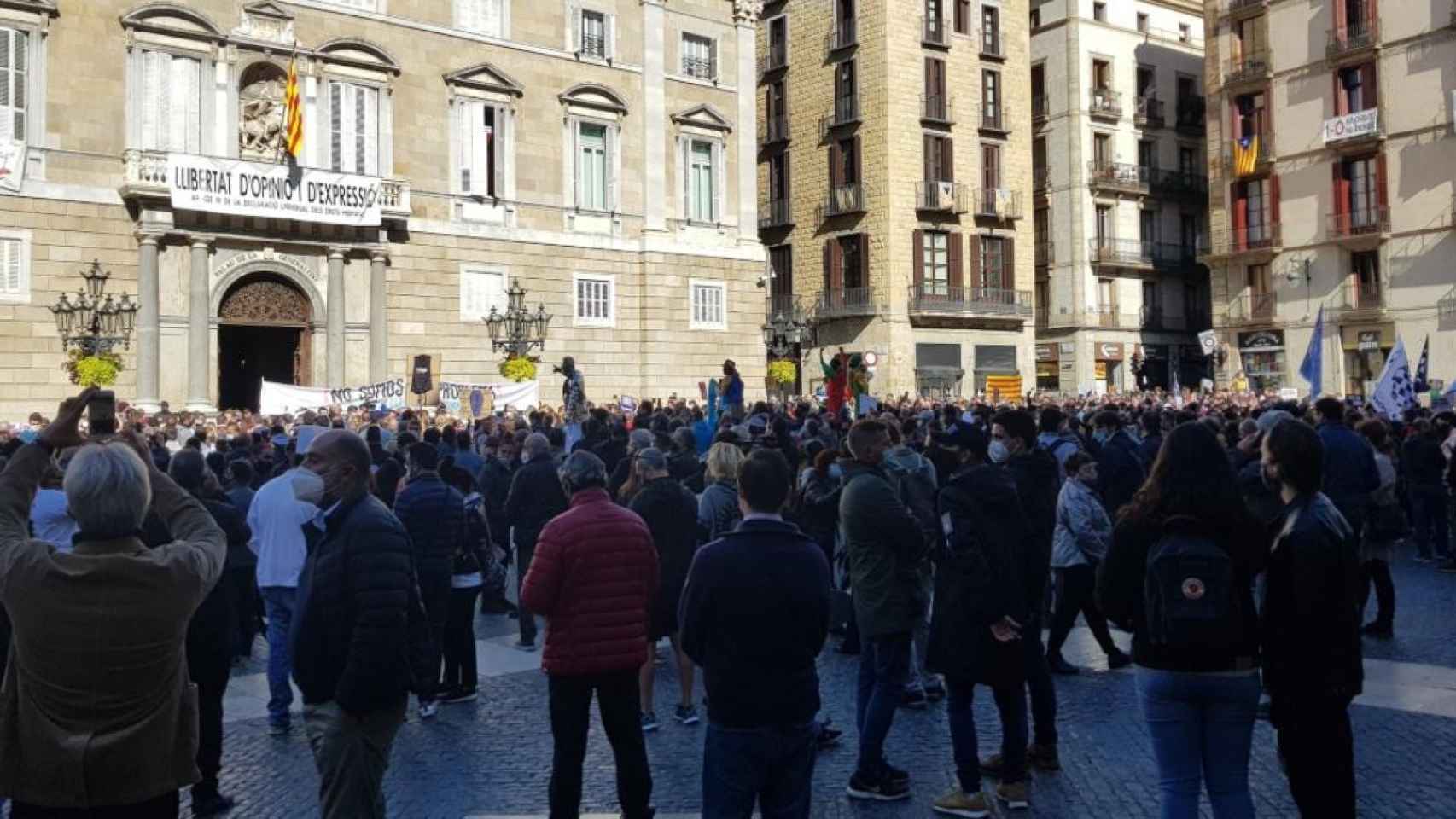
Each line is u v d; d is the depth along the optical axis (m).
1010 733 8.09
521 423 21.55
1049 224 61.56
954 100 54.00
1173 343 64.19
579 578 7.39
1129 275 62.19
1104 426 16.22
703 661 5.93
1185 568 5.62
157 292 31.44
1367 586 8.32
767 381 51.84
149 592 4.86
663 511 10.34
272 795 8.86
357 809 6.26
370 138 35.66
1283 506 6.58
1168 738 5.77
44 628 4.74
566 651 7.35
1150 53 63.66
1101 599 6.03
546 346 39.19
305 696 6.39
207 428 24.17
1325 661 6.11
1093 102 60.69
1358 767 8.75
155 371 31.33
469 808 8.41
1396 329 49.47
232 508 10.55
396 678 6.24
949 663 7.96
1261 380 54.62
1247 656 5.70
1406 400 24.33
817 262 55.28
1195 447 5.84
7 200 29.50
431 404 36.44
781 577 5.81
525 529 13.88
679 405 29.77
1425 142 48.41
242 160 32.09
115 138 31.20
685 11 43.12
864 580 8.53
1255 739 9.73
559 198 39.78
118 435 5.78
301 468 7.73
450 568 10.96
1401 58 49.12
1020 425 9.56
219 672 8.40
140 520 5.03
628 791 7.50
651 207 41.69
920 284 52.25
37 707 4.81
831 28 54.34
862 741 8.41
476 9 38.00
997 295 55.28
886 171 51.69
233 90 33.00
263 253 33.47
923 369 52.56
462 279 37.47
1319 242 52.16
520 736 10.32
